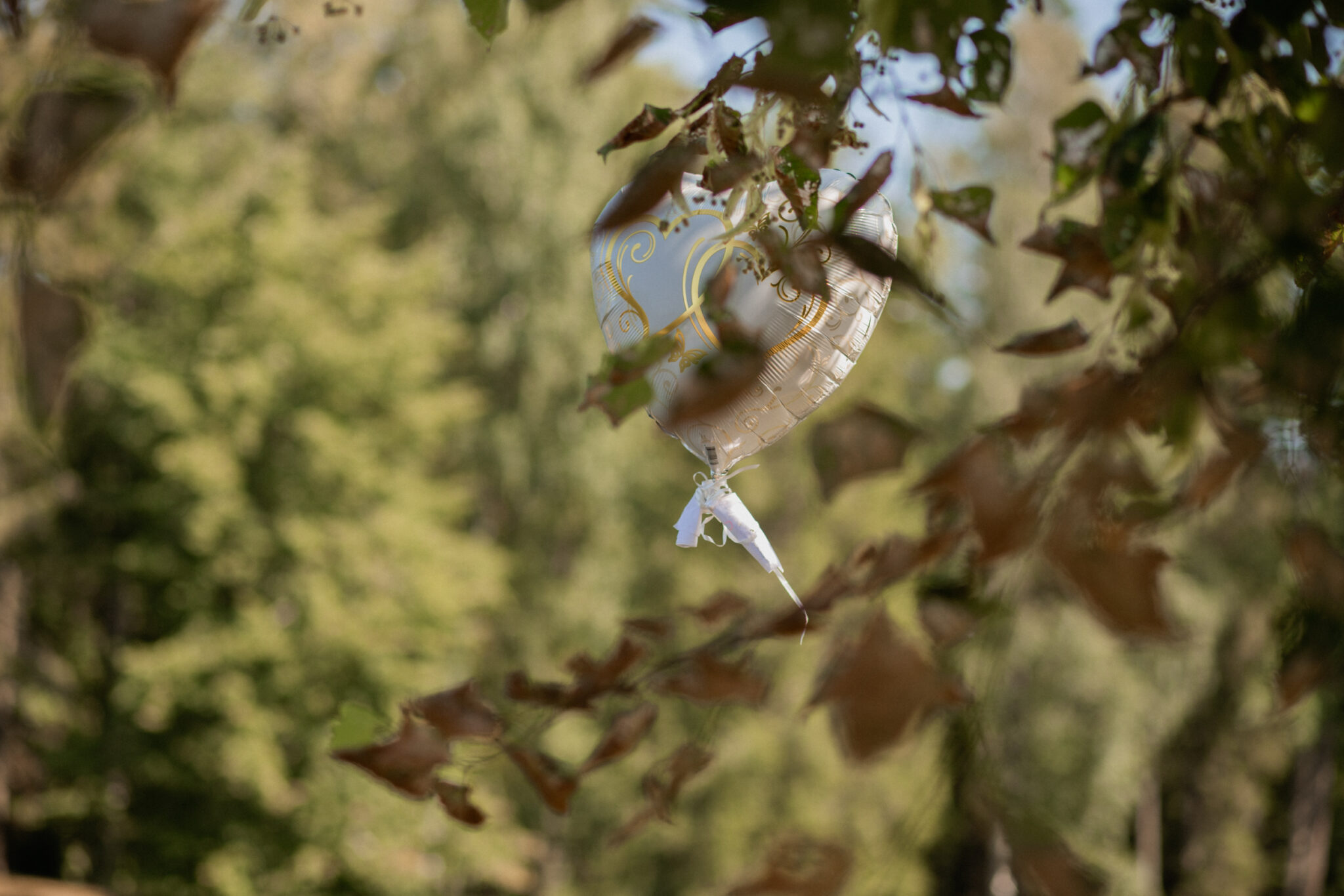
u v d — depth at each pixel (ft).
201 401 43.06
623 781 52.54
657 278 4.08
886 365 54.65
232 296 45.27
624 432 55.93
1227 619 47.26
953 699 2.82
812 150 3.25
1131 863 51.34
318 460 43.96
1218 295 3.14
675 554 58.65
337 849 40.91
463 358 58.95
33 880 44.50
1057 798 48.42
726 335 2.52
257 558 43.91
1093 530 2.80
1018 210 45.19
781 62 2.31
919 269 4.09
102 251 39.06
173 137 48.80
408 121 62.59
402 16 59.93
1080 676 49.03
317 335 45.21
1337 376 2.97
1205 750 59.36
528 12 3.05
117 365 42.37
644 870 52.54
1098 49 3.89
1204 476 3.41
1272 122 3.33
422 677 44.65
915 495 3.00
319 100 60.70
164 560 43.50
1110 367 3.44
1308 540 3.56
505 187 56.03
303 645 41.81
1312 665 3.60
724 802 51.80
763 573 53.16
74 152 2.23
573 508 56.95
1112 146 3.76
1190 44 3.47
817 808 50.52
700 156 3.00
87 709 49.55
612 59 3.21
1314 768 63.72
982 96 3.58
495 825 45.47
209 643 41.52
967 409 47.47
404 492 47.50
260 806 41.37
